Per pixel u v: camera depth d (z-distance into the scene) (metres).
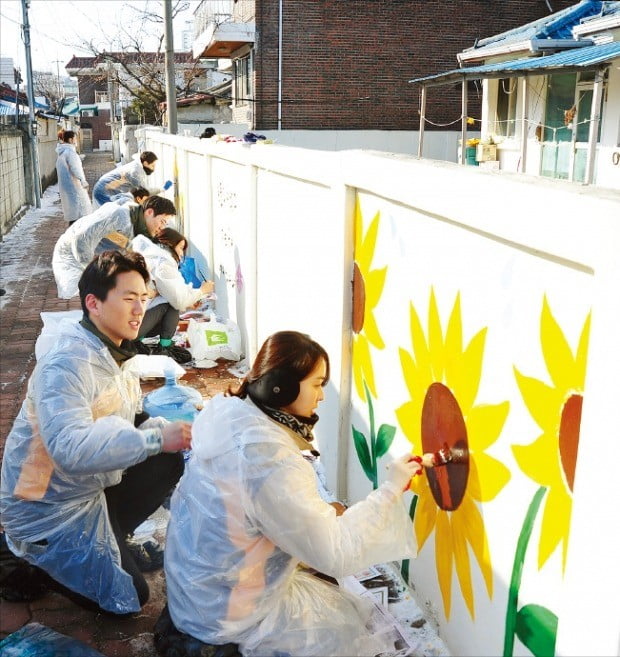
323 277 3.99
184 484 2.66
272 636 2.56
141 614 3.16
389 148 25.75
